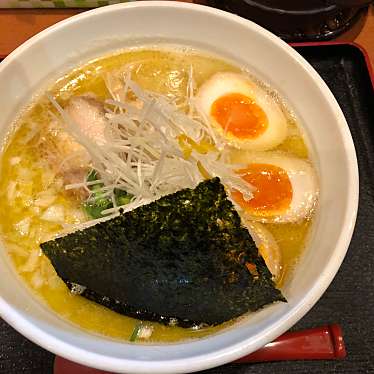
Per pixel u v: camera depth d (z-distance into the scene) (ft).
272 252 0.70
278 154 0.77
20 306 0.62
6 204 0.73
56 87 0.82
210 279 0.61
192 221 0.62
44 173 0.75
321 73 0.89
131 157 0.71
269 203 0.73
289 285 0.66
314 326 0.72
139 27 0.80
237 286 0.61
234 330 0.61
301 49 0.90
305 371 0.69
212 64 0.83
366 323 0.72
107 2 0.99
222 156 0.73
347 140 0.68
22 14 1.01
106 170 0.70
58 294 0.68
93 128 0.75
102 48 0.82
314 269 0.63
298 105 0.77
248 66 0.81
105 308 0.66
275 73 0.78
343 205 0.64
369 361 0.70
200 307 0.62
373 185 0.81
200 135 0.74
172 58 0.84
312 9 0.91
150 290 0.62
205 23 0.78
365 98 0.87
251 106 0.80
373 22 1.01
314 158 0.75
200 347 0.59
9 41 0.99
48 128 0.77
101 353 0.56
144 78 0.83
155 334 0.65
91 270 0.63
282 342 0.68
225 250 0.61
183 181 0.69
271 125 0.78
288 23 0.94
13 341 0.70
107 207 0.70
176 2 0.77
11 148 0.77
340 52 0.90
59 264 0.65
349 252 0.77
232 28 0.77
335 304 0.73
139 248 0.62
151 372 0.54
